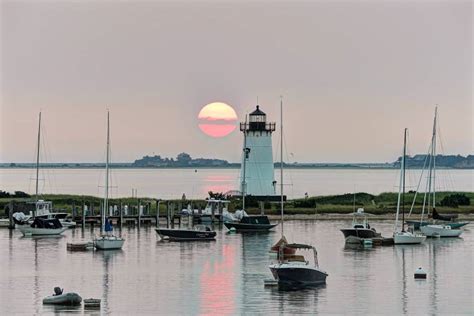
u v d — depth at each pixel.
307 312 177.38
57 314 174.62
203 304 184.62
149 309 179.88
